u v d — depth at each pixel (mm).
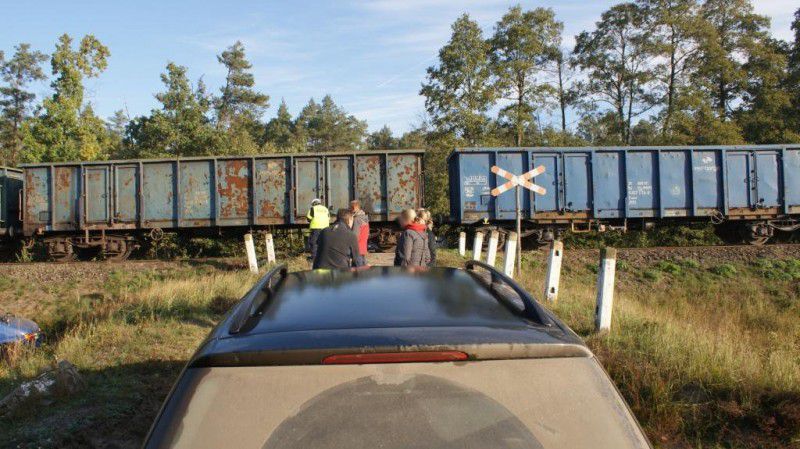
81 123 33031
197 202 16594
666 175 17000
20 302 12438
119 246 16969
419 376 1713
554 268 8430
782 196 17250
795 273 14047
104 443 4047
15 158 62812
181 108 35594
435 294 2312
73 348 6418
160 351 6281
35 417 4398
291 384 1689
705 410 4453
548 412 1688
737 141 39719
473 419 1669
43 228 16688
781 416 4207
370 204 16469
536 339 1782
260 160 16594
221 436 1609
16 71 64438
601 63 48656
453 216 17875
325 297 2297
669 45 44656
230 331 1884
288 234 18219
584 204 16906
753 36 47250
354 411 1663
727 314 11352
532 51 43594
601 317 6480
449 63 38906
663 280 14188
